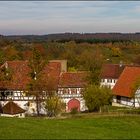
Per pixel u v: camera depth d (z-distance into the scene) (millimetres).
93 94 67188
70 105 80438
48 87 73125
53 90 75750
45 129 38406
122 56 170750
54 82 78625
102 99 67250
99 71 98812
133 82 80875
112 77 103750
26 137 33094
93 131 39062
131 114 55344
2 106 77750
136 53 184500
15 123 42031
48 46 180625
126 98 82250
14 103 76438
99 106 67500
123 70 93750
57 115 63156
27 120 45562
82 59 138375
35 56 71312
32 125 41156
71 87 80375
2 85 78375
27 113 75750
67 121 46656
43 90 72125
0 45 182000
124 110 64188
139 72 85375
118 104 84438
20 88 78062
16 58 134750
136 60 146250
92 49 184625
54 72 82500
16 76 80750
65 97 80125
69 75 82500
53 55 161375
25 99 77375
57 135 34500
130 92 80062
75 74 83000
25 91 74000
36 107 74688
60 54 160625
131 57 170125
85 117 52438
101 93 67375
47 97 70500
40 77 71438
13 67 83312
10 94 78250
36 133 35375
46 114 70062
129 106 80125
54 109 65938
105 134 36938
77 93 80562
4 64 82000
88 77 81750
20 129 37750
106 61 149875
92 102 67250
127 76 86750
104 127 44125
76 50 181250
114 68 106250
